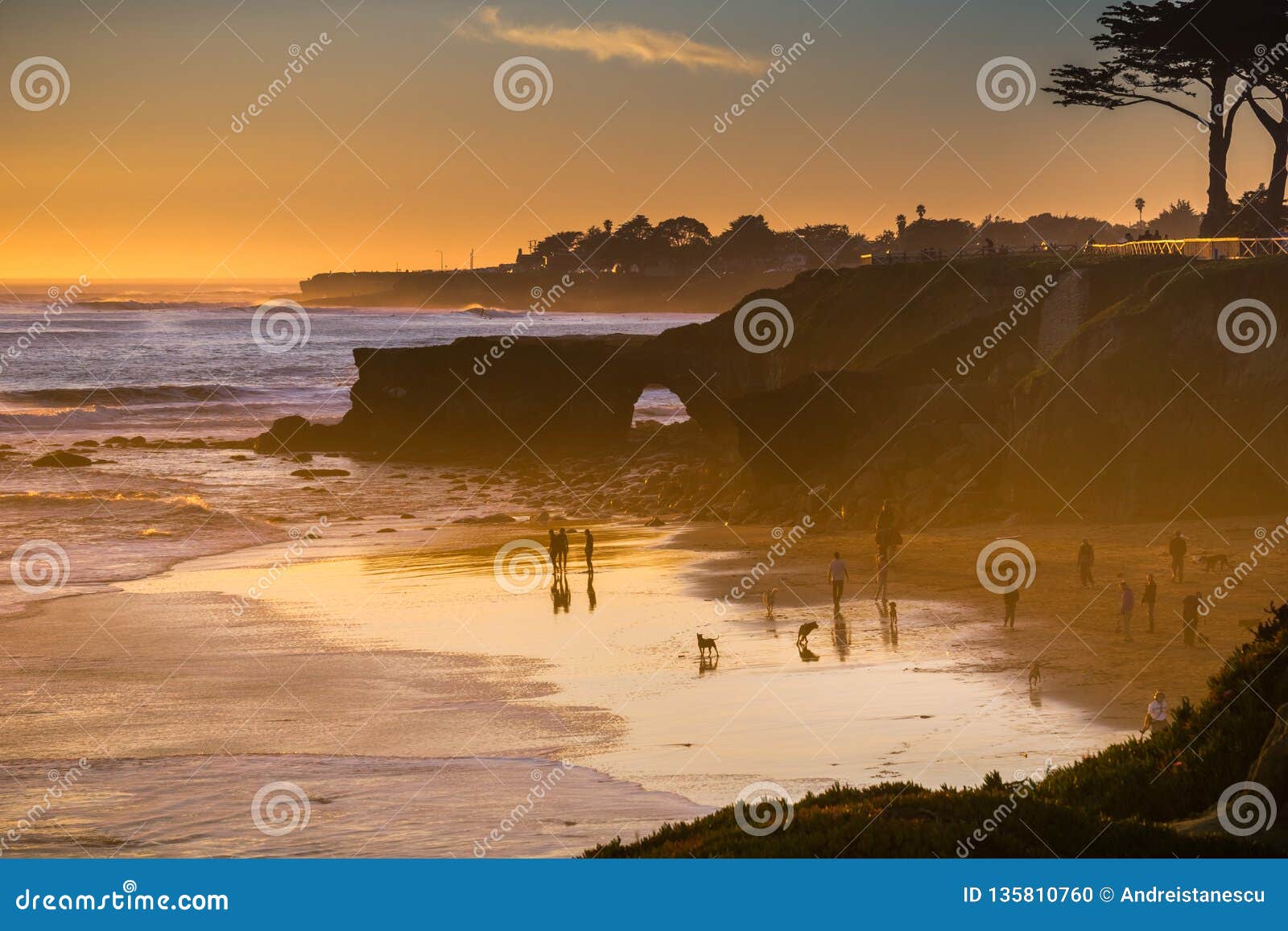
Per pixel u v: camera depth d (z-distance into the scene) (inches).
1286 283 2089.1
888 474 2319.1
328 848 711.7
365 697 1131.9
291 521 2477.9
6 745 983.0
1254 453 2042.3
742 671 1189.1
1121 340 2148.1
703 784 841.5
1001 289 2773.1
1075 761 756.6
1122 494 2068.2
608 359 3698.3
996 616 1390.3
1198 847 526.6
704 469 2829.7
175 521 2390.5
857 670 1170.0
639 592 1646.2
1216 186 2837.1
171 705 1108.5
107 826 764.6
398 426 3772.1
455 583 1753.2
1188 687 1047.0
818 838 543.5
